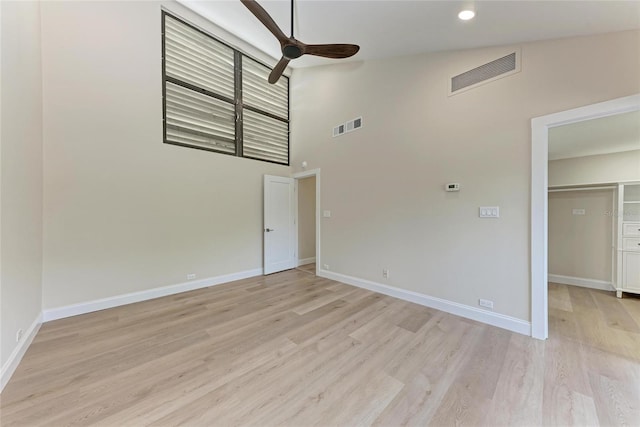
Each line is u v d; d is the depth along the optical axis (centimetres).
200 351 211
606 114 201
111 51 306
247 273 445
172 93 365
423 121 312
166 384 171
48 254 267
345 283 406
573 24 196
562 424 139
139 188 328
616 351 208
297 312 292
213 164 402
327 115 439
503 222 250
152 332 244
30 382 171
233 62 436
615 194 359
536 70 231
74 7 281
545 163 226
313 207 571
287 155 519
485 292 263
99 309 297
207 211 394
